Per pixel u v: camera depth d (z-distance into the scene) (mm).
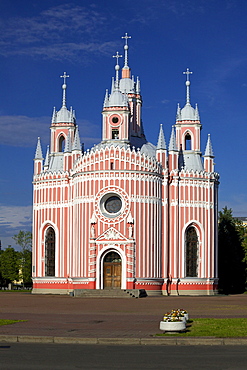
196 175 96188
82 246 91125
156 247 91438
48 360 27688
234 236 118688
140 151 93562
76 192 93188
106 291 83938
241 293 114875
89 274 89500
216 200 99375
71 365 26453
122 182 90000
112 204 90750
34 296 86188
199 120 102062
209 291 94562
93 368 25797
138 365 26531
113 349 31156
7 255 145875
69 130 99938
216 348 31531
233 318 45062
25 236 147500
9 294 93812
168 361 27547
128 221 89000
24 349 31016
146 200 90625
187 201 95375
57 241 97250
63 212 97188
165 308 60312
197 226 95812
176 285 93000
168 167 95438
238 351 30469
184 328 36219
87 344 33000
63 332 36844
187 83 104625
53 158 104375
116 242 89125
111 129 95938
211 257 96250
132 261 88812
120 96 96188
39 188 100125
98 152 90938
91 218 90188
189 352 30156
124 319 46938
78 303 69125
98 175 90500
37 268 98812
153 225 91188
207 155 98438
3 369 25391
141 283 89188
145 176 90750
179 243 94312
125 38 107188
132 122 103312
